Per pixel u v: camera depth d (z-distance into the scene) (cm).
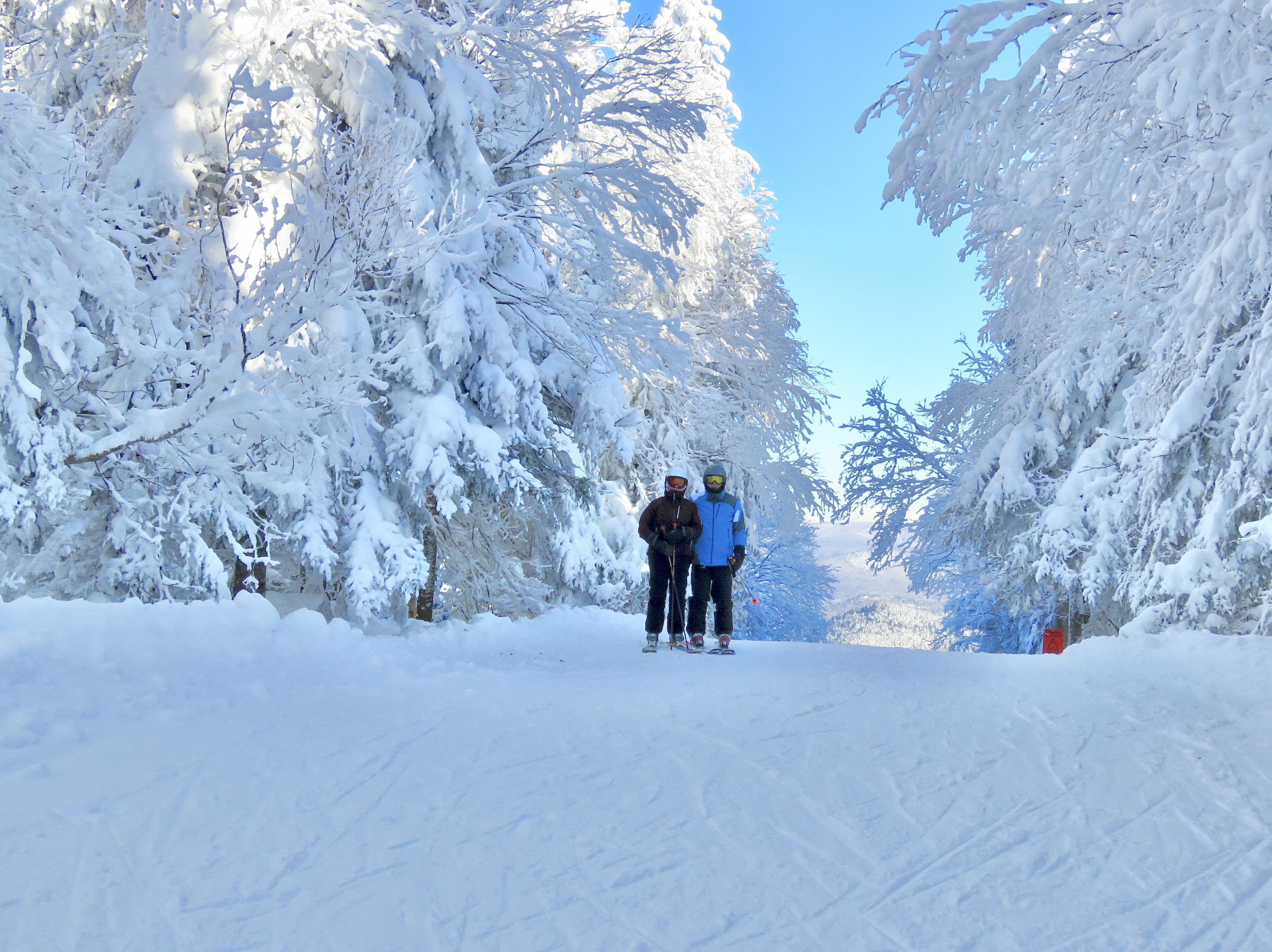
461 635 782
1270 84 515
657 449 1652
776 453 1956
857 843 265
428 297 866
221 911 212
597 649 763
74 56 824
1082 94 595
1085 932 209
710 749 361
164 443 607
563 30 998
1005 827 277
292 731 373
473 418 917
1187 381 925
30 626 418
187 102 751
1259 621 956
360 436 869
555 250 980
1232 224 574
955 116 584
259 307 547
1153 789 308
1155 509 1059
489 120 947
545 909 218
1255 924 211
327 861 244
